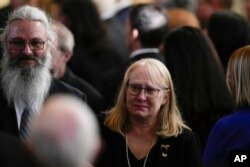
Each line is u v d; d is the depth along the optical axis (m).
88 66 11.55
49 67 8.34
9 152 5.17
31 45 8.12
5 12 11.33
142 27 10.66
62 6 11.90
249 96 8.31
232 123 8.30
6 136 5.36
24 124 8.19
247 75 8.30
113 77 10.65
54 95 8.41
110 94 10.62
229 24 11.24
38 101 8.25
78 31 11.70
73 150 5.02
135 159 8.14
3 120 8.15
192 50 9.63
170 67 9.60
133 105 8.15
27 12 8.15
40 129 5.03
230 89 8.49
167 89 8.22
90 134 5.05
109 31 12.62
